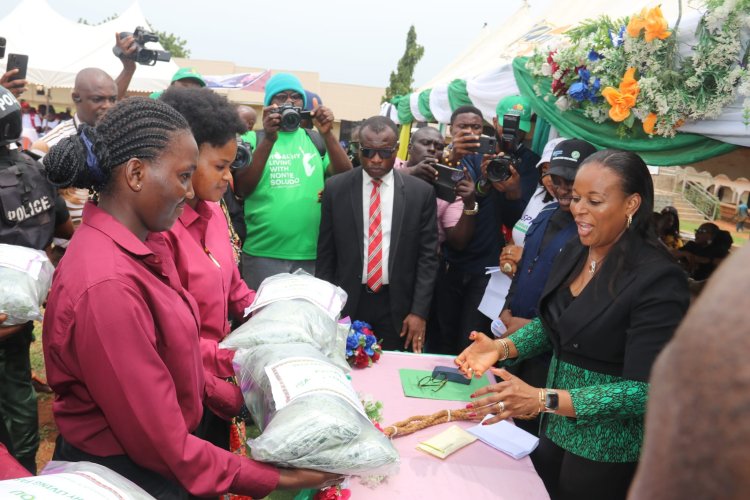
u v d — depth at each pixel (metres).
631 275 1.81
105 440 1.35
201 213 1.99
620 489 1.91
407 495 1.67
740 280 0.28
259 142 3.57
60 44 12.09
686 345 0.29
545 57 3.24
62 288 1.23
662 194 14.73
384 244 3.17
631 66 2.77
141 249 1.29
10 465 1.27
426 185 3.28
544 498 1.70
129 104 1.29
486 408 1.79
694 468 0.28
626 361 1.77
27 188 2.54
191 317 1.45
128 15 13.09
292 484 1.46
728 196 14.15
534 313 2.64
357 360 2.50
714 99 2.58
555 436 2.00
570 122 3.23
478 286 3.56
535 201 3.11
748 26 2.49
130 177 1.27
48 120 14.92
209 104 1.77
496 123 3.83
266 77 14.77
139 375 1.21
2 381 2.49
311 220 3.56
